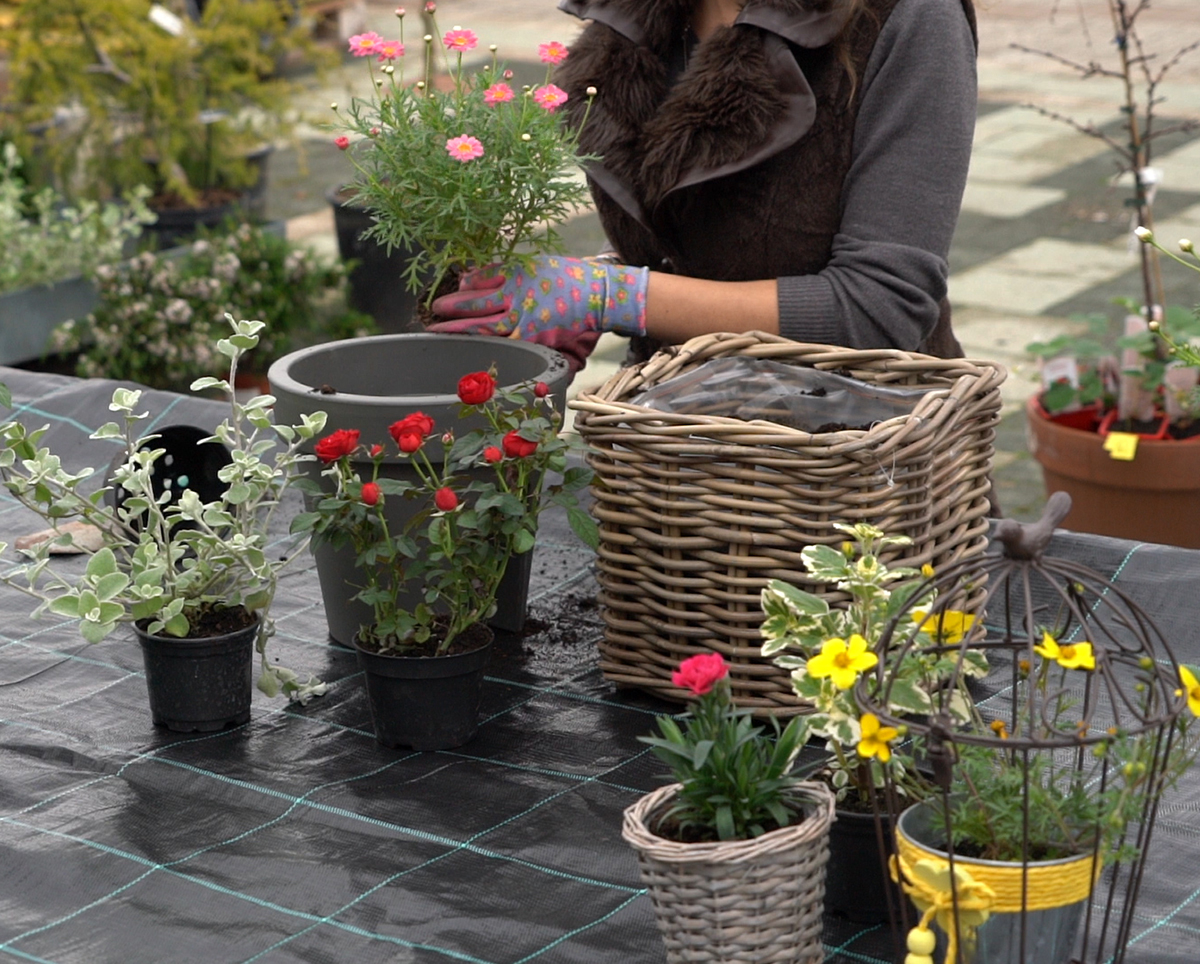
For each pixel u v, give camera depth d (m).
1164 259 5.30
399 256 4.45
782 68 1.54
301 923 1.07
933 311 1.60
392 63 1.51
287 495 1.95
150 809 1.23
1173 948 1.01
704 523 1.28
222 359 4.32
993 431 1.42
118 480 1.35
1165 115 7.22
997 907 0.90
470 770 1.28
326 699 1.43
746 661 1.31
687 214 1.65
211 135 5.12
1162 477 2.87
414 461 1.32
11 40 4.98
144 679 1.49
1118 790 0.93
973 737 0.86
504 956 1.02
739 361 1.47
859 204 1.58
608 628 1.40
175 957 1.03
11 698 1.44
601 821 1.19
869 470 1.24
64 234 4.60
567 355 1.62
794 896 0.94
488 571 1.29
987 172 6.50
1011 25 9.24
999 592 1.57
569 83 1.66
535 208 1.52
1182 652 1.47
